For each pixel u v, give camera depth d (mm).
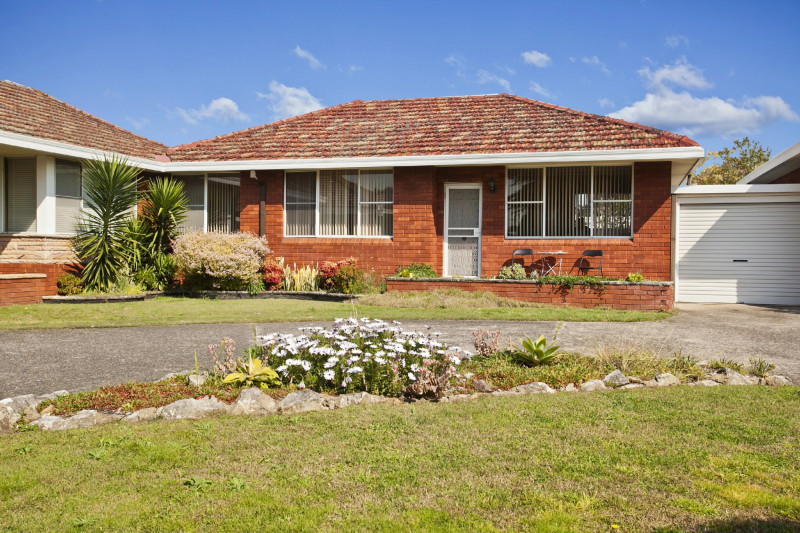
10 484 3418
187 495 3275
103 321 9961
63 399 5199
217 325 9773
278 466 3684
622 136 13922
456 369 6074
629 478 3477
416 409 4949
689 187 14469
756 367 6383
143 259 15031
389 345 5656
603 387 5762
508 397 5391
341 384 5484
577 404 5027
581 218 14219
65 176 14070
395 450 3945
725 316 11242
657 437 4156
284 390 5520
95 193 13820
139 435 4277
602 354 6707
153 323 9758
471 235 14945
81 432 4387
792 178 16141
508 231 14617
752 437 4164
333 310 11445
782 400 5156
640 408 4898
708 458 3762
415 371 5691
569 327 9570
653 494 3254
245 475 3559
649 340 8344
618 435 4203
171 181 16031
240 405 4957
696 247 14531
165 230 15297
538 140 14312
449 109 17234
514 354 6809
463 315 10680
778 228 14047
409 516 3021
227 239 14406
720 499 3189
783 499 3154
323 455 3867
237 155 15727
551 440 4113
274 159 15234
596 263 13945
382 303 12258
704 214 14484
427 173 14594
